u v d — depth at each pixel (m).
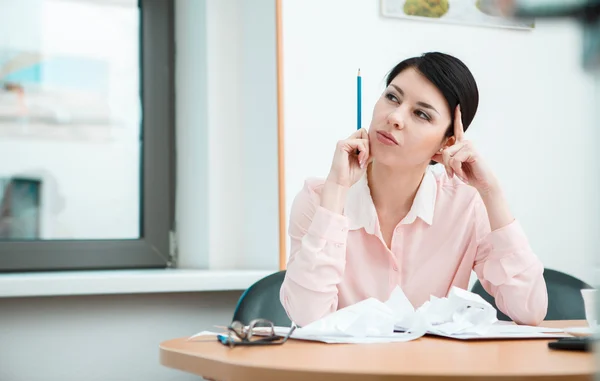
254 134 2.01
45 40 2.04
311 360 0.68
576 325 1.15
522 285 1.14
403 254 1.32
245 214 2.03
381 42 2.08
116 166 2.10
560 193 2.31
